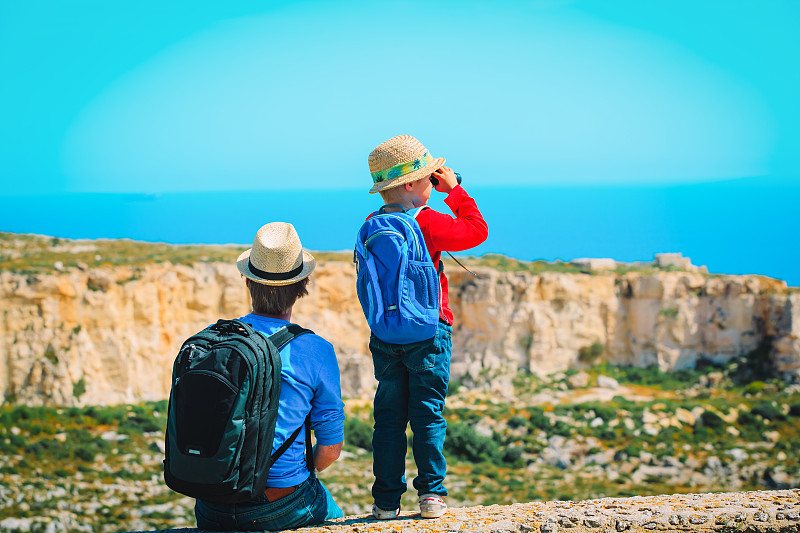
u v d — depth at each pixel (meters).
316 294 67.94
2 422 50.34
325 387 5.45
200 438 4.75
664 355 72.81
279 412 5.23
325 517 5.78
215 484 4.79
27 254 63.62
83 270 59.06
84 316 58.19
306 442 5.58
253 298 5.62
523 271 73.75
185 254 68.06
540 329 71.06
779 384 66.94
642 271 75.81
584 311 72.94
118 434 51.12
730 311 72.88
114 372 58.34
